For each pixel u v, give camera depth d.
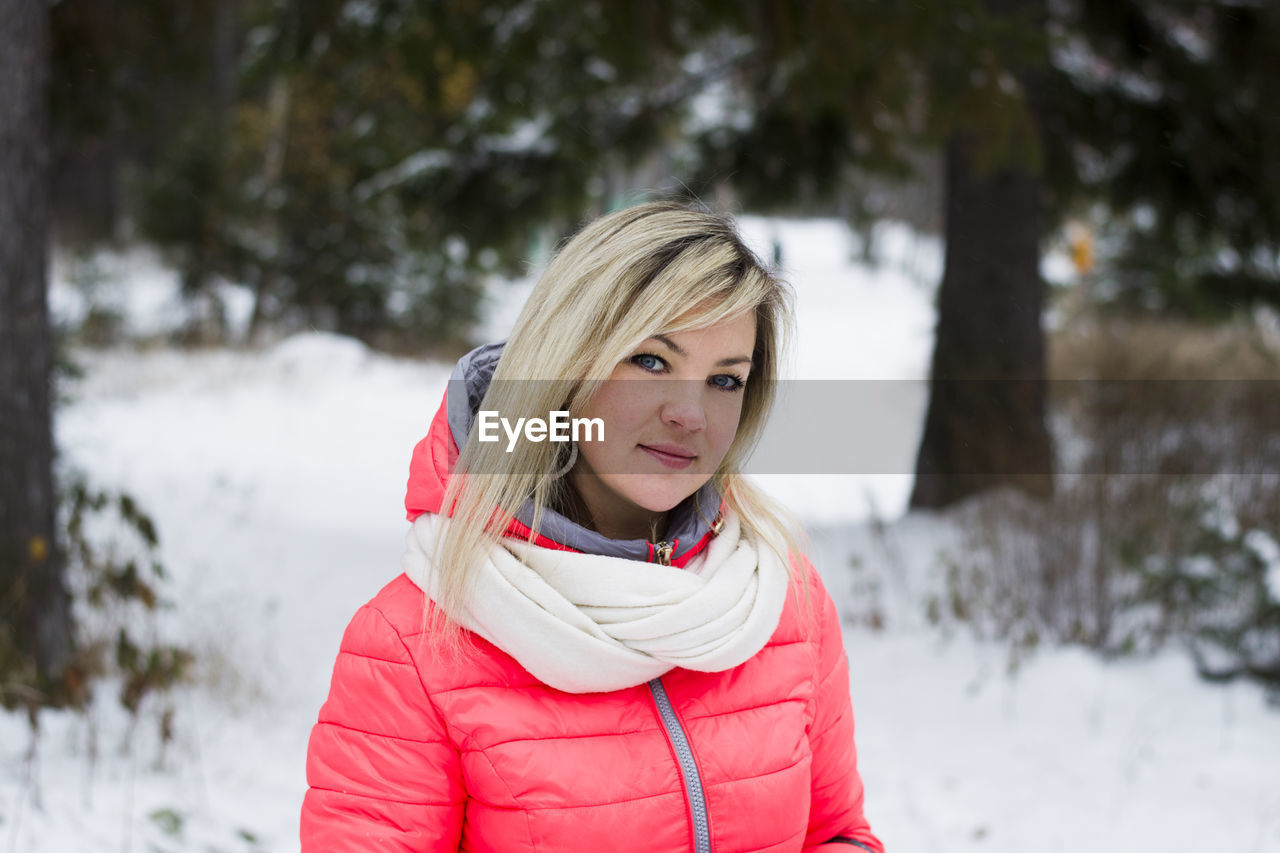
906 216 28.61
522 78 6.36
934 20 4.78
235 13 7.05
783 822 1.17
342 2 5.71
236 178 14.64
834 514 7.16
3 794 2.81
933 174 9.99
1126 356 8.65
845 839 1.37
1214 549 4.55
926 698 4.36
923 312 22.41
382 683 1.12
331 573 5.87
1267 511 5.05
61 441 7.56
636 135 7.18
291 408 11.02
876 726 4.11
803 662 1.27
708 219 1.17
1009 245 6.59
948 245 6.76
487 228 7.13
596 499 1.24
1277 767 3.67
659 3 5.30
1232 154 7.02
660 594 1.13
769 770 1.16
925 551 5.95
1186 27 7.37
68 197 18.52
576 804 1.08
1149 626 4.75
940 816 3.37
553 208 7.16
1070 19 7.15
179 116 13.60
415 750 1.11
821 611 1.34
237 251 14.58
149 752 3.28
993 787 3.57
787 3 4.92
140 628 4.28
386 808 1.10
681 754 1.12
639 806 1.10
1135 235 9.13
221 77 14.59
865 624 5.14
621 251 1.11
